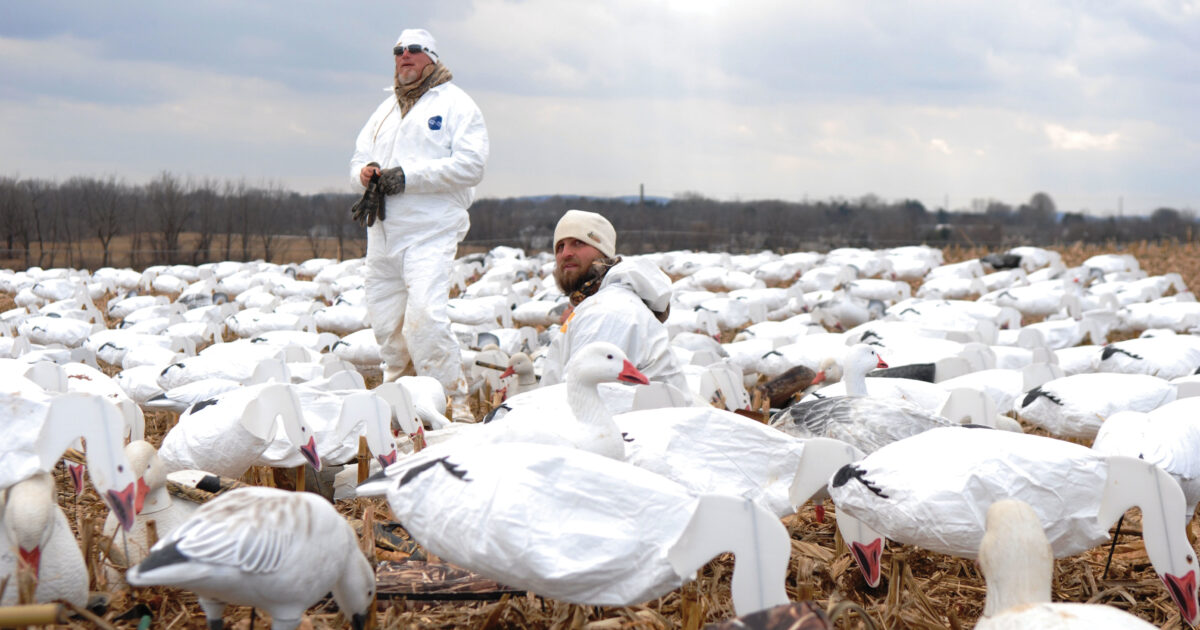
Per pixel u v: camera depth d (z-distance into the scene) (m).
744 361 12.46
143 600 5.16
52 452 4.45
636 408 6.68
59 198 44.12
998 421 8.23
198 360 9.44
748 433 5.75
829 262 34.25
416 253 9.46
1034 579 3.85
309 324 16.11
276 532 3.89
